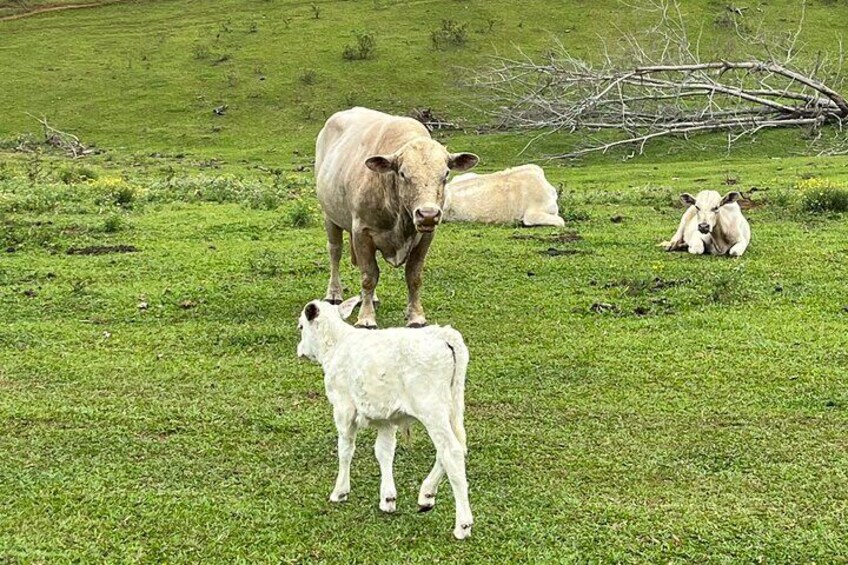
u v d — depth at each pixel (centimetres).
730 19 4772
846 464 657
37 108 3991
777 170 2394
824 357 872
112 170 2662
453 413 541
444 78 4312
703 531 567
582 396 793
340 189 1018
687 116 3312
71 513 593
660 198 1834
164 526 577
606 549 549
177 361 888
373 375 549
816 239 1377
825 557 540
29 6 5741
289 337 957
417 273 982
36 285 1149
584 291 1120
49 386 823
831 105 3312
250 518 587
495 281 1175
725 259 1268
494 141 3416
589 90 3591
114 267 1244
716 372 841
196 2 5719
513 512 591
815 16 4969
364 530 571
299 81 4241
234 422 742
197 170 2722
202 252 1344
